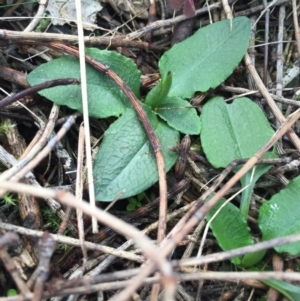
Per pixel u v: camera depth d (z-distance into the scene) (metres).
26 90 0.13
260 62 0.16
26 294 0.10
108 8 0.16
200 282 0.12
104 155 0.13
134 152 0.13
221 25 0.15
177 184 0.13
